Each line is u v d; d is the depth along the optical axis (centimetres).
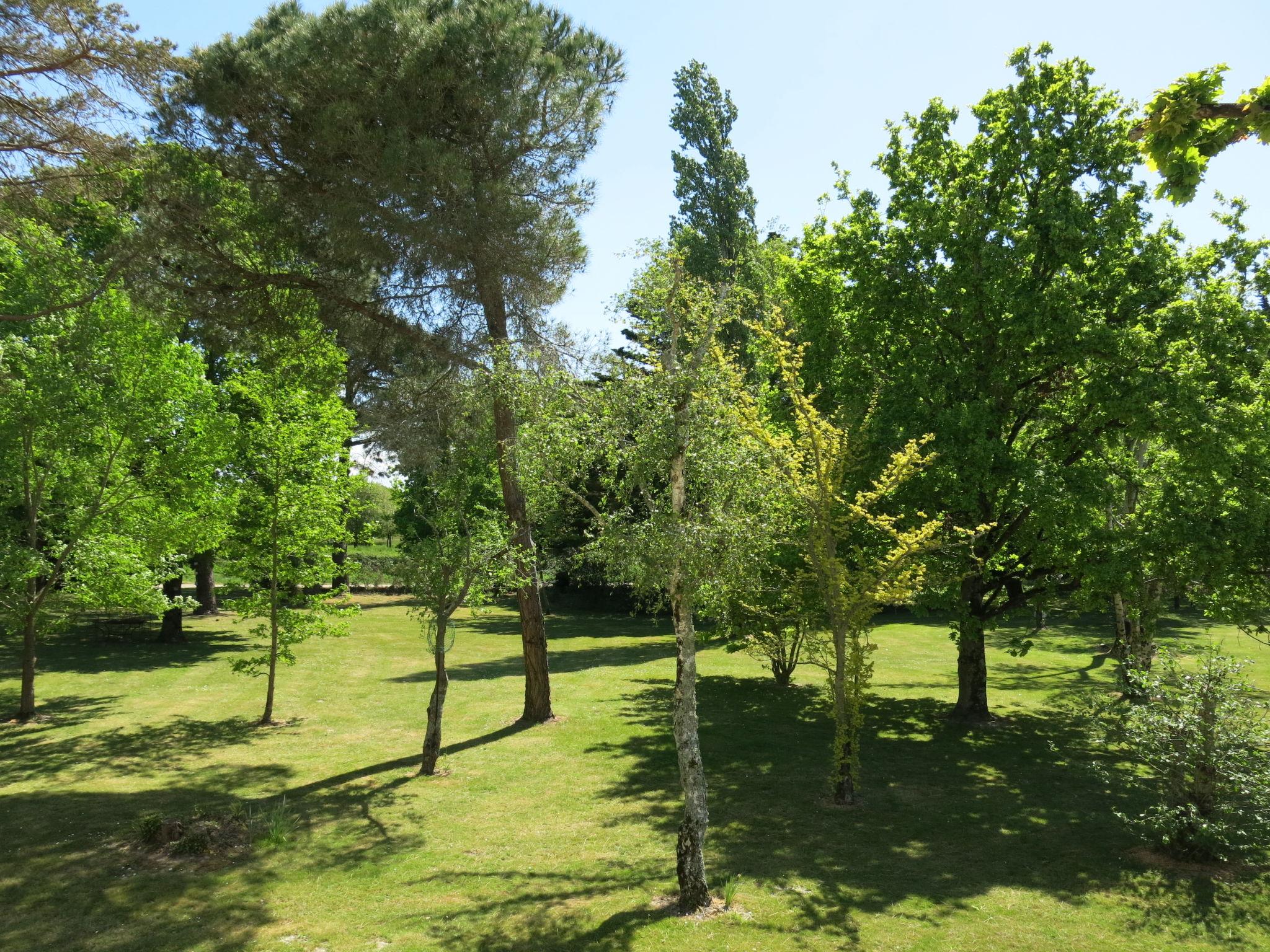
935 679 2795
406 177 1658
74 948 891
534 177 1920
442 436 1978
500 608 4778
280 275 1877
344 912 997
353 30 1667
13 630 2073
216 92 1658
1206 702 1143
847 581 1456
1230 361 1648
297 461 2144
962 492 1794
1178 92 400
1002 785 1559
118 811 1369
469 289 1945
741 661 3008
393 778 1587
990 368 1920
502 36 1722
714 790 1521
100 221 2008
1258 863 1145
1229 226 1900
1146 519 1811
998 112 1995
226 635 3475
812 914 984
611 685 2527
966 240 1894
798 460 1415
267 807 1410
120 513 2158
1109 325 1734
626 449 1102
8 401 1920
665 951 890
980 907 1005
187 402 2231
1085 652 3334
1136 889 1058
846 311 2195
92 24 1220
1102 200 1877
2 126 1214
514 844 1246
